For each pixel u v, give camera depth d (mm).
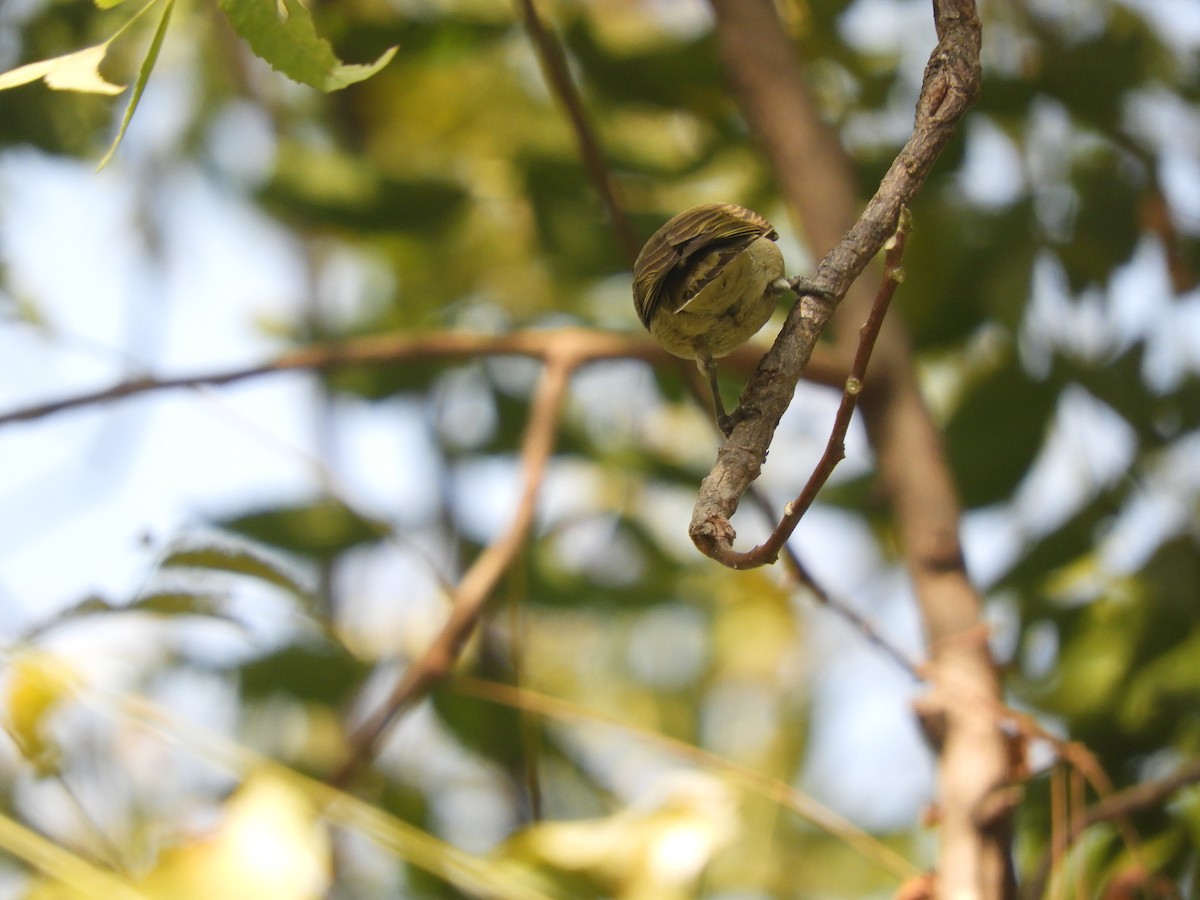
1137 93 6594
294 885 6270
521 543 6523
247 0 6199
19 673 6324
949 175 6582
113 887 6258
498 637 6637
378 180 6641
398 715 6480
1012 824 6402
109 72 6676
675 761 7340
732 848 6637
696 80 6598
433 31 6625
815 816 6434
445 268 6727
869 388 6500
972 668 6438
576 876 6406
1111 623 6531
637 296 6355
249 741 6586
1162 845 6469
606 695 7484
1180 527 6516
